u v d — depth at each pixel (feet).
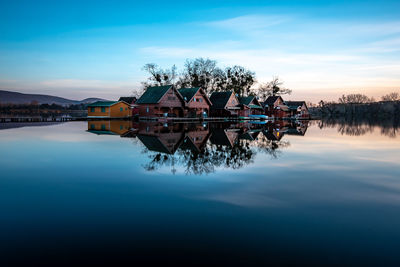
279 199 23.86
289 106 271.69
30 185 27.48
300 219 19.65
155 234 17.24
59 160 40.11
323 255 14.97
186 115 165.89
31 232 17.38
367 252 15.30
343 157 44.98
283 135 82.64
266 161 40.70
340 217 20.10
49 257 14.65
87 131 87.10
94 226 18.26
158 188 26.61
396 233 17.60
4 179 29.66
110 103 174.09
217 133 84.17
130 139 65.92
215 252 15.23
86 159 40.96
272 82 282.36
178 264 14.08
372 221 19.43
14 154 44.96
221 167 36.11
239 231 17.70
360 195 25.22
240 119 199.41
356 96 422.00
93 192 25.34
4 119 135.74
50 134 77.10
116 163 38.22
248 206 22.08
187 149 50.85
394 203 23.16
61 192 25.31
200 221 19.13
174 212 20.67
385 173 33.83
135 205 22.07
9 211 20.74
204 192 25.48
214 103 193.16
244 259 14.57
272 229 18.02
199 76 233.55
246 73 249.55
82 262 14.21
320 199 23.97
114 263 14.15
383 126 140.36
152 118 154.71
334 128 120.88
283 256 14.87
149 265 13.98
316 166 37.60
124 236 16.94
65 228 17.98
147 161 39.55
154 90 161.99
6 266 13.79
